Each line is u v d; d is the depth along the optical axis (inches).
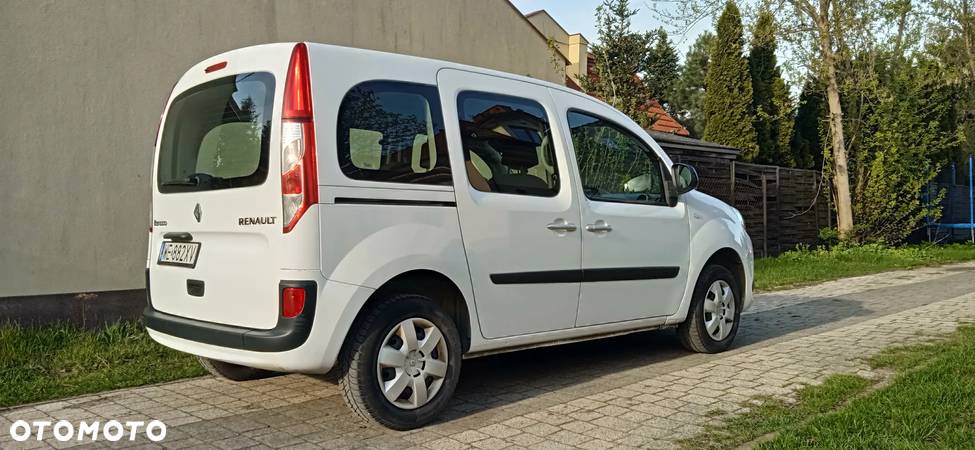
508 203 189.6
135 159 276.1
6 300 244.5
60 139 257.0
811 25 618.5
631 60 571.8
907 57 668.1
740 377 217.5
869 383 205.3
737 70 684.1
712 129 703.7
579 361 245.4
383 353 164.4
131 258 275.6
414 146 173.8
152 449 157.1
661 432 166.6
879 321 317.7
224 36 299.7
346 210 158.7
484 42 423.2
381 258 162.4
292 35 321.7
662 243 233.5
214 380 215.0
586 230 208.8
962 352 229.5
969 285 454.0
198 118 181.5
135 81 275.1
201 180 175.8
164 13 282.0
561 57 482.0
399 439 163.2
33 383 205.0
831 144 657.0
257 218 159.2
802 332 296.8
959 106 840.3
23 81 248.1
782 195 598.2
